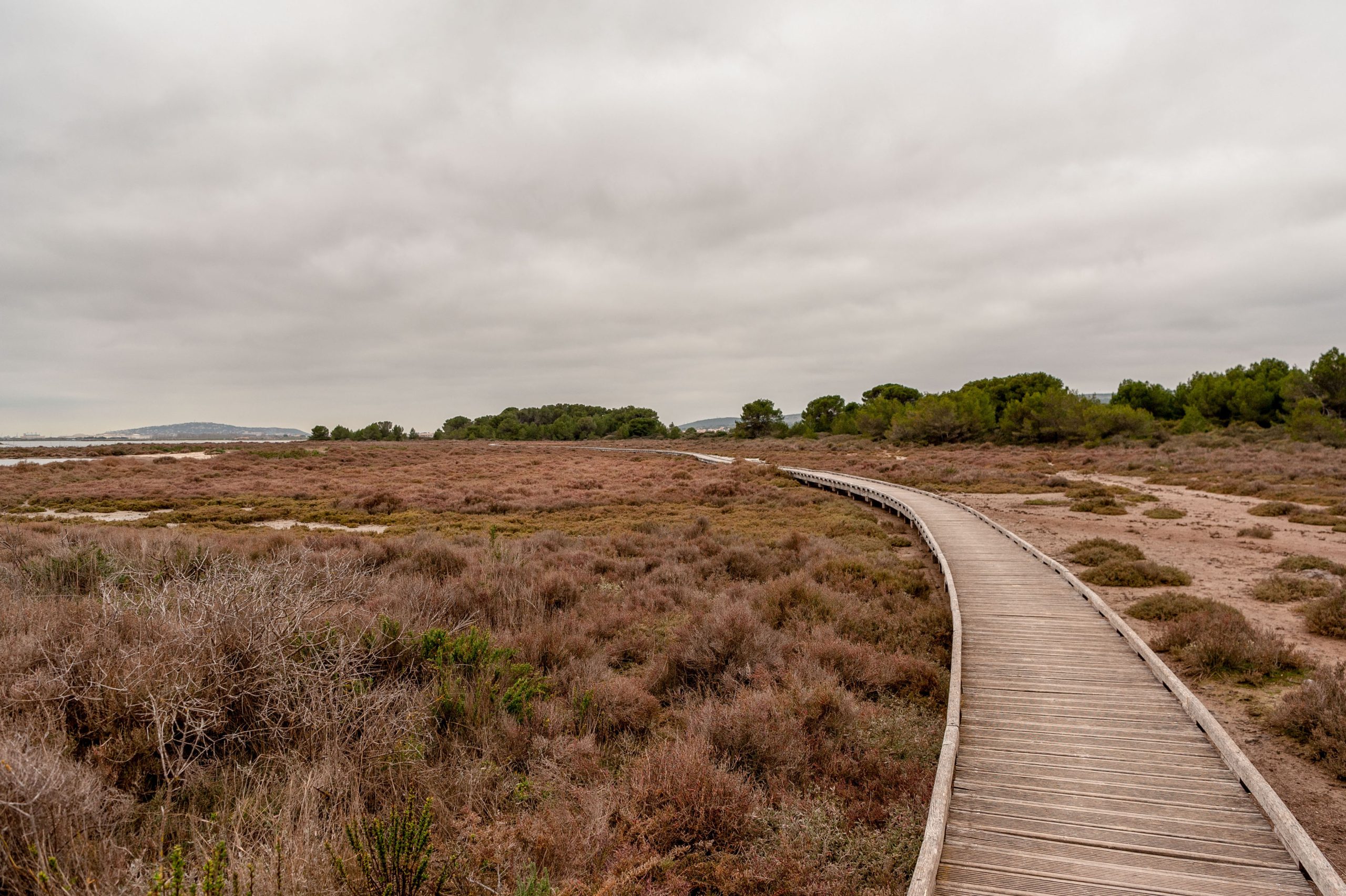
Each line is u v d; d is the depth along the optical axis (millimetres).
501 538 18453
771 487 33531
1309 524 18828
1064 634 9234
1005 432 55562
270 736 5203
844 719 6605
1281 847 4480
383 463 52406
